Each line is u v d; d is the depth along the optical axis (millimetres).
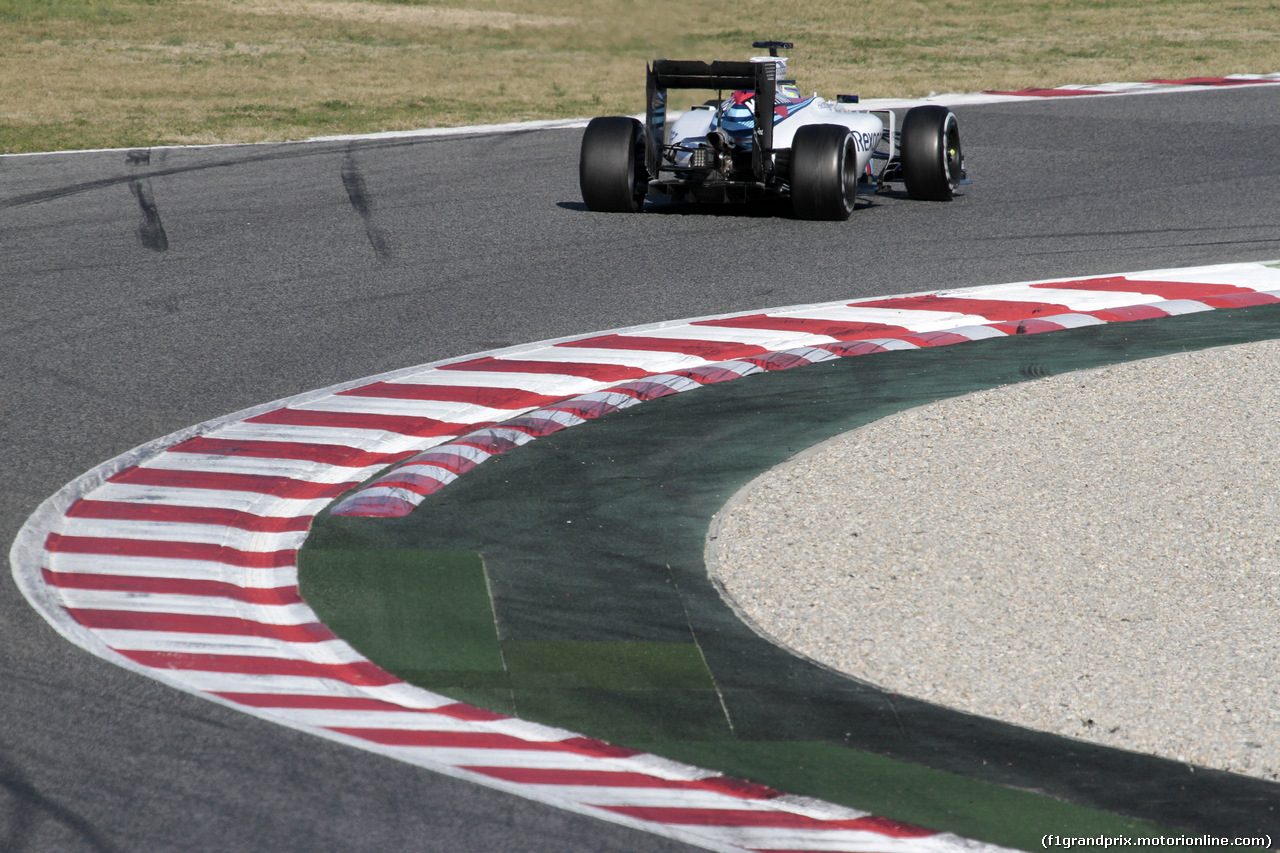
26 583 20719
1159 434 27094
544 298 37812
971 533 22656
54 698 17406
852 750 16797
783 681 18359
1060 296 37469
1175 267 40469
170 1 114438
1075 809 15672
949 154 50281
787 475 25203
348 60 92500
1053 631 19516
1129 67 87562
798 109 48438
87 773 15797
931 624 19734
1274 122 64188
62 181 53781
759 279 39656
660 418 28500
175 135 64938
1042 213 47688
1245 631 19500
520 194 51219
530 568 21703
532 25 108438
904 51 97500
